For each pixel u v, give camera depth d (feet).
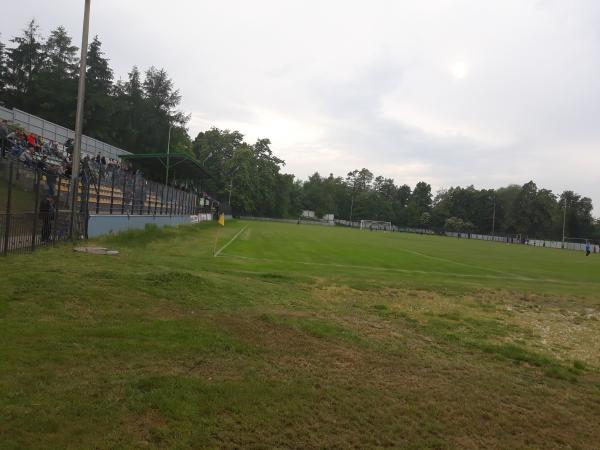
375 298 45.52
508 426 17.65
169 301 30.27
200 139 369.91
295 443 14.24
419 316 38.01
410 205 517.96
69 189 61.62
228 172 362.94
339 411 16.83
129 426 13.79
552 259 136.56
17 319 22.31
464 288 55.93
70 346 19.52
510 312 44.37
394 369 22.62
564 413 19.70
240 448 13.53
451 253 130.41
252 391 17.35
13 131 86.48
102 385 16.14
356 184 549.13
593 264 122.21
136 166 159.84
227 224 220.43
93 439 12.87
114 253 52.21
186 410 15.14
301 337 26.03
